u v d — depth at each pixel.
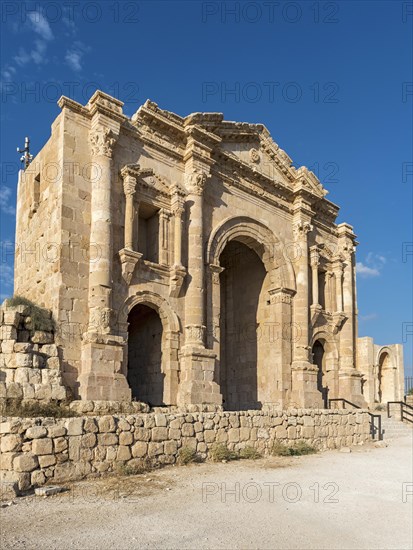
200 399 24.64
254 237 31.95
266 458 19.50
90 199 23.48
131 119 26.11
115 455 14.96
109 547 8.62
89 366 21.03
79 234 22.75
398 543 9.59
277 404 31.19
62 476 13.53
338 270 37.62
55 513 10.68
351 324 37.47
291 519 10.91
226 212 30.16
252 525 10.31
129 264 23.64
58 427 13.80
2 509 10.93
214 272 28.31
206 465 17.17
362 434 25.89
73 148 23.38
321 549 9.08
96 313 21.92
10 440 12.96
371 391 41.97
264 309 33.88
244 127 31.55
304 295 33.44
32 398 18.52
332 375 35.91
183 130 27.55
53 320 21.47
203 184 27.81
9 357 19.05
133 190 24.53
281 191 33.88
